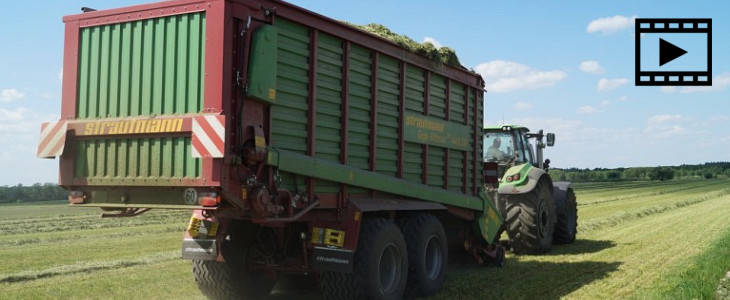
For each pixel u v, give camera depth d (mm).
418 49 8109
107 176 5969
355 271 6547
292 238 6832
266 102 5805
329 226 6695
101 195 6086
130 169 5867
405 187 7730
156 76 5832
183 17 5750
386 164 7523
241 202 5617
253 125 5691
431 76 8516
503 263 10086
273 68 5824
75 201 6156
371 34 7188
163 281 8820
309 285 8266
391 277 7070
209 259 6543
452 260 10305
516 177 11578
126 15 6039
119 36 6086
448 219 9336
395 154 7691
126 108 5961
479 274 9234
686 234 14812
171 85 5734
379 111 7395
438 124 8641
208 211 5980
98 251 12812
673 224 18062
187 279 8984
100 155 6027
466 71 9422
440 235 8062
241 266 7000
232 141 5516
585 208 28406
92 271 9883
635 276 8734
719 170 132875
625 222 19578
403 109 7797
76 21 6297
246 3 5691
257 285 7363
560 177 105562
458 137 9188
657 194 48250
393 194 7590
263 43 5727
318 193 6477
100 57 6176
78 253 12492
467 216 9453
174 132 5598
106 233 17578
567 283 8289
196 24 5672
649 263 10016
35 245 14398
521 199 11641
